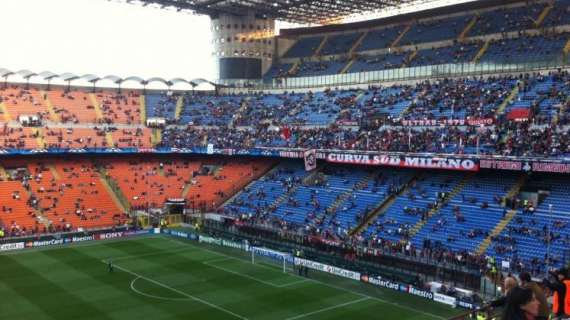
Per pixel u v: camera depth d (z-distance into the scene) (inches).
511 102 2834.6
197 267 2336.4
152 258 2491.4
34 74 3897.6
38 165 3481.8
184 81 4416.8
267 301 1883.6
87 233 2930.6
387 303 1876.2
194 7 4239.7
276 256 2492.6
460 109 2974.9
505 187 2546.8
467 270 2071.9
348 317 1729.8
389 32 4345.5
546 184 2438.5
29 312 1738.4
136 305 1823.3
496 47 3452.3
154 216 3282.5
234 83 4586.6
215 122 4106.8
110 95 4247.0
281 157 3617.1
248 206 3292.3
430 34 4010.8
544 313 462.6
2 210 3036.4
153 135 3941.9
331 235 2630.4
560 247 2065.7
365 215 2731.3
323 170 3368.6
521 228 2234.3
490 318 543.8
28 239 2773.1
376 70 3863.2
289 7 4195.4
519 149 2456.9
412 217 2600.9
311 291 2007.9
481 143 2620.6
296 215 2979.8
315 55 4557.1
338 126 3427.7
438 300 1900.8
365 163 2839.6
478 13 3946.9
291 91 4256.9
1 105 3690.9
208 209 3420.3
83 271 2247.8
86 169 3595.0
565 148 2340.1
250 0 3996.1
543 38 3309.5
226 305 1834.4
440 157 2536.9
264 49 4680.1
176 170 3814.0
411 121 3061.0
